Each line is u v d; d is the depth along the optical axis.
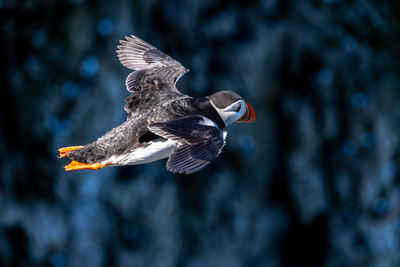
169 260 15.95
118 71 15.61
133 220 15.83
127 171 15.79
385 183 17.00
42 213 15.70
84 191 15.72
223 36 16.30
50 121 15.71
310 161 16.75
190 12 16.12
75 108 15.66
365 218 16.91
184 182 16.17
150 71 7.39
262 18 16.55
